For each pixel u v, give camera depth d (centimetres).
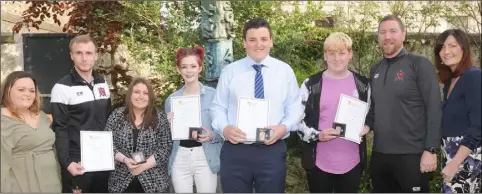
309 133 399
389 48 403
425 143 389
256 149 387
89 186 419
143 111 410
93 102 410
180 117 416
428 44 717
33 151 388
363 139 414
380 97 403
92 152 397
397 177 404
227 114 399
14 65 760
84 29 704
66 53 764
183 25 682
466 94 371
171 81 673
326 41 400
